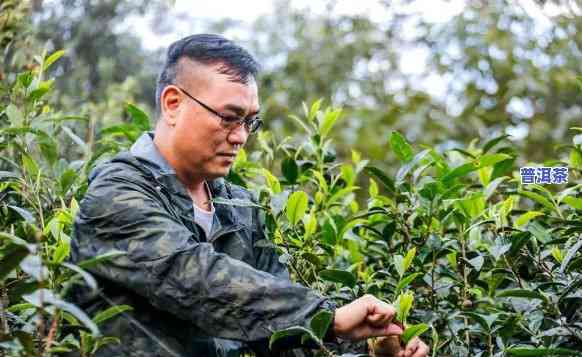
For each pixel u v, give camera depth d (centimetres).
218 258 214
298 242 266
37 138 267
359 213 289
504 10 802
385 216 290
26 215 214
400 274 238
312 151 308
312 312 209
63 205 262
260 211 266
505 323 228
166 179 236
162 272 213
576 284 229
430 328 257
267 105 806
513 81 772
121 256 216
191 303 212
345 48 862
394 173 745
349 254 294
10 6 367
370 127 793
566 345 246
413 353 227
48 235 250
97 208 221
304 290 212
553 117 768
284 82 837
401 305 217
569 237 248
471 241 265
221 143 238
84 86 559
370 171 265
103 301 223
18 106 306
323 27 880
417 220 268
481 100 796
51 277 215
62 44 557
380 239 288
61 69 554
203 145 237
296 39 875
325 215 288
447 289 265
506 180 310
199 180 247
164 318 224
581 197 273
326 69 851
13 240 191
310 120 312
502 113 782
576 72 763
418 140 772
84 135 396
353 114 802
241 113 237
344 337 211
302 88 834
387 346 229
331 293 272
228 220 254
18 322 215
